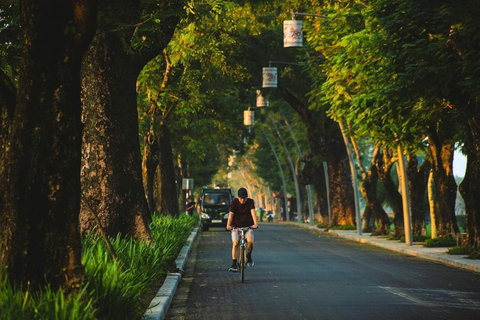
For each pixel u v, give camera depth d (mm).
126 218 32688
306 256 47719
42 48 15570
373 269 37375
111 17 24547
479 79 34625
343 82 50312
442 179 56375
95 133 32688
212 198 99188
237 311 22281
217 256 48438
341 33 50688
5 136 17734
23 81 15750
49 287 14648
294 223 137125
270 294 26609
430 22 39656
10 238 15523
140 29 25984
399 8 39719
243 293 27062
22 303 14133
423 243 58906
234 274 34938
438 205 56938
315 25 55125
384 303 23750
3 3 22375
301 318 20641
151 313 19719
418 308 22531
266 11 75062
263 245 61844
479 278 32500
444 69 37031
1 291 14531
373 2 46625
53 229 15656
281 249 55938
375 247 59188
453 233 56344
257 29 78938
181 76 64875
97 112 32750
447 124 48656
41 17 15461
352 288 28375
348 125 53469
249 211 32406
